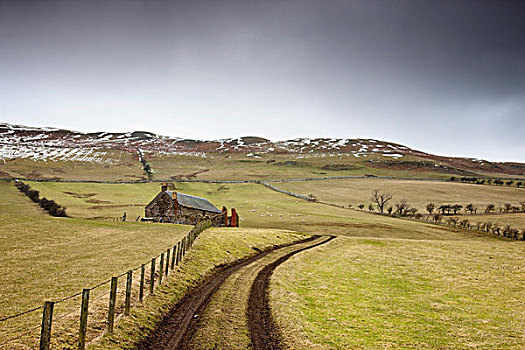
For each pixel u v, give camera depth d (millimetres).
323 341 16062
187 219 64750
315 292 24484
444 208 105750
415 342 16297
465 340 16688
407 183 168500
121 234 40531
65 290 18672
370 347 15586
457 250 43094
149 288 19625
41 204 83312
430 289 26312
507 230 73688
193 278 25141
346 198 135625
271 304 21062
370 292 25078
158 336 15586
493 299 24016
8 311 15227
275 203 117312
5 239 32281
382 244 48250
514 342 16531
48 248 29938
